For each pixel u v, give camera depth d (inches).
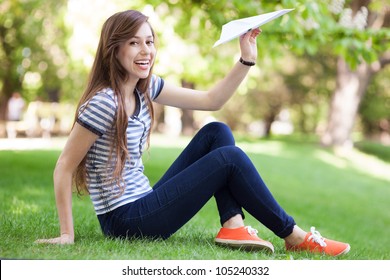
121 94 170.6
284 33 417.7
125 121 169.0
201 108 197.5
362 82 1119.6
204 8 435.2
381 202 649.6
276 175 734.5
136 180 178.7
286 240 182.4
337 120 1137.4
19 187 376.5
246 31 182.1
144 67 173.2
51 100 1386.6
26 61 1061.1
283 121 2028.8
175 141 1067.9
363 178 857.5
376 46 403.5
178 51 593.6
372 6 680.4
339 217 470.9
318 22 402.9
